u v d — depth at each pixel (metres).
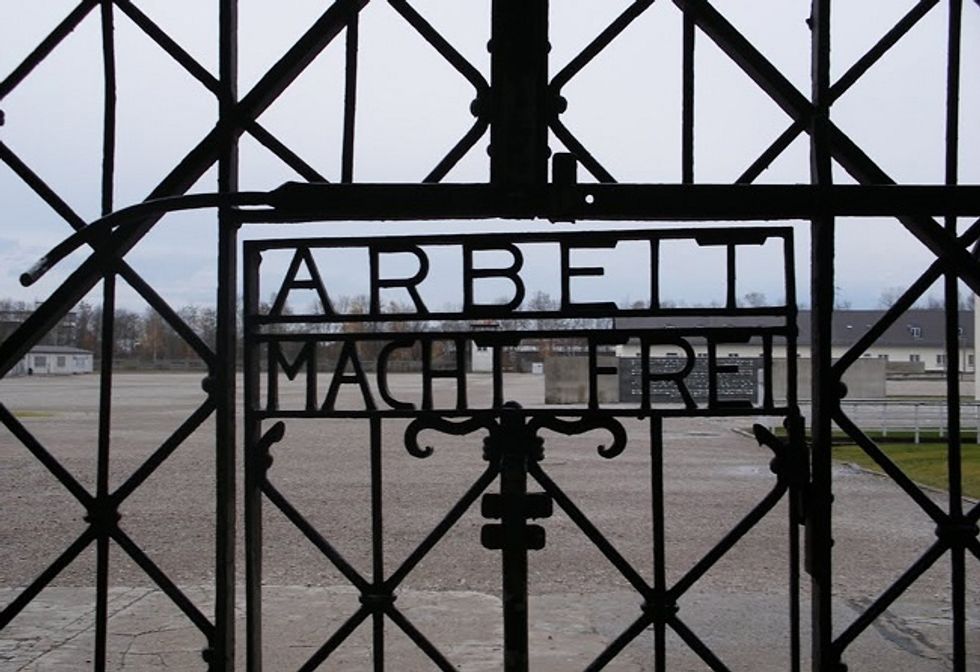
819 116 2.60
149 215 2.50
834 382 2.55
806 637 5.03
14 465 13.85
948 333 2.58
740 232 2.58
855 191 2.48
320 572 6.77
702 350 18.02
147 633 5.03
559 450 16.16
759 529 8.59
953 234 2.60
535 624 5.26
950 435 2.57
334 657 4.64
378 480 2.63
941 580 6.54
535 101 2.54
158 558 7.24
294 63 2.66
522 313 2.61
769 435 2.57
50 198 2.66
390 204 2.52
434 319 2.62
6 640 4.91
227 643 2.58
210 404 2.60
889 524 8.95
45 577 2.58
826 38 2.61
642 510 9.66
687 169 2.67
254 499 2.65
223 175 2.64
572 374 22.78
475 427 2.61
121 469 13.25
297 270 2.67
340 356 2.66
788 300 2.58
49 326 2.61
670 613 2.57
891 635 5.05
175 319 2.63
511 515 2.61
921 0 2.62
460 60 2.63
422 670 4.44
